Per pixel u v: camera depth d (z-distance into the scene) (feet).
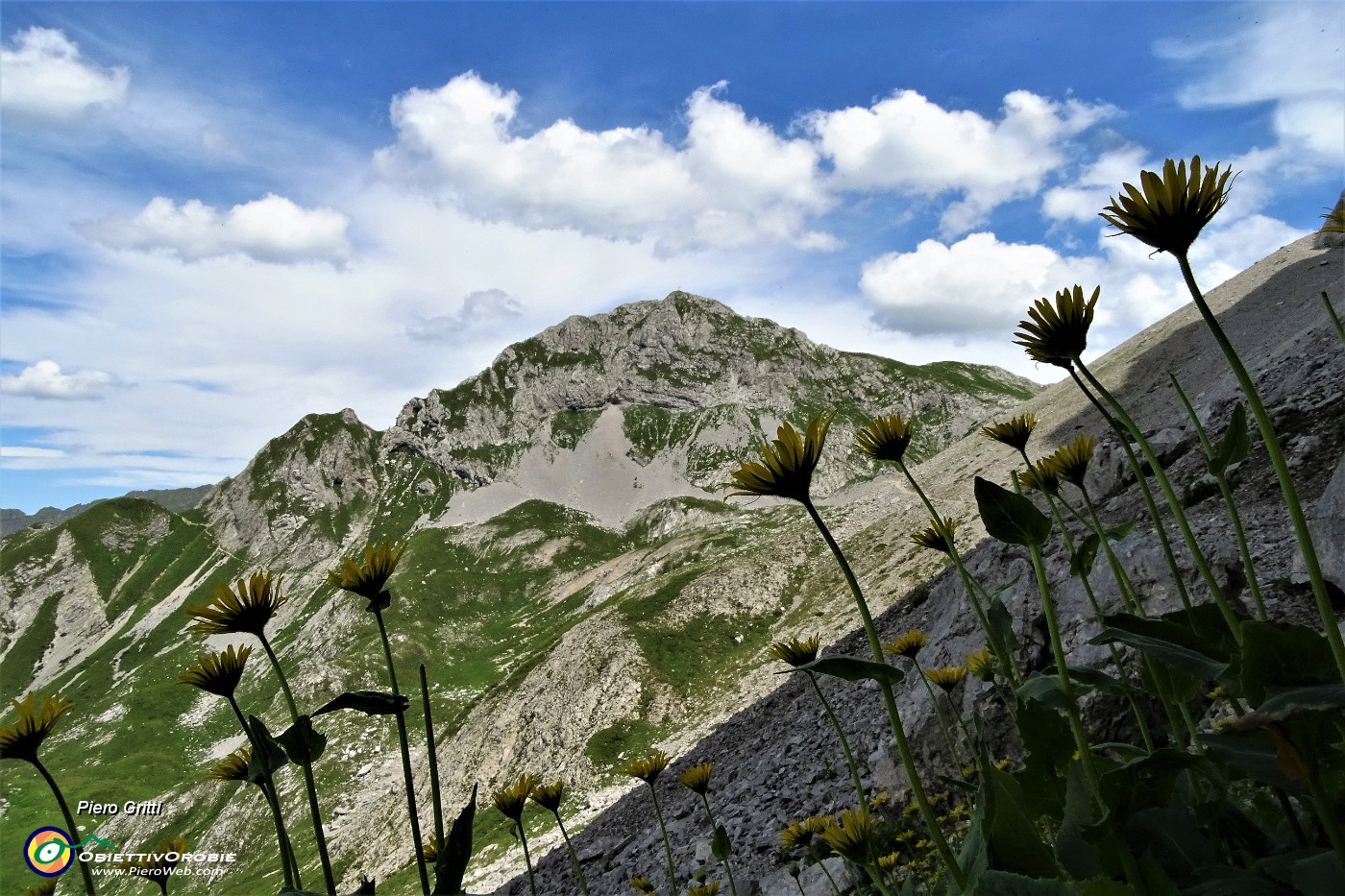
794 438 6.34
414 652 601.62
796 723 82.23
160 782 489.67
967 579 8.67
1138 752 6.80
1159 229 5.32
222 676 7.46
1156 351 266.77
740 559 330.54
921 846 22.53
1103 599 32.19
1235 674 5.25
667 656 276.82
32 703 8.73
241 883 306.35
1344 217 5.59
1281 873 4.98
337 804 369.71
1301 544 4.37
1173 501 6.14
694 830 63.21
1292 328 187.73
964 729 12.68
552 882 81.35
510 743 278.67
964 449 331.98
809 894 30.37
